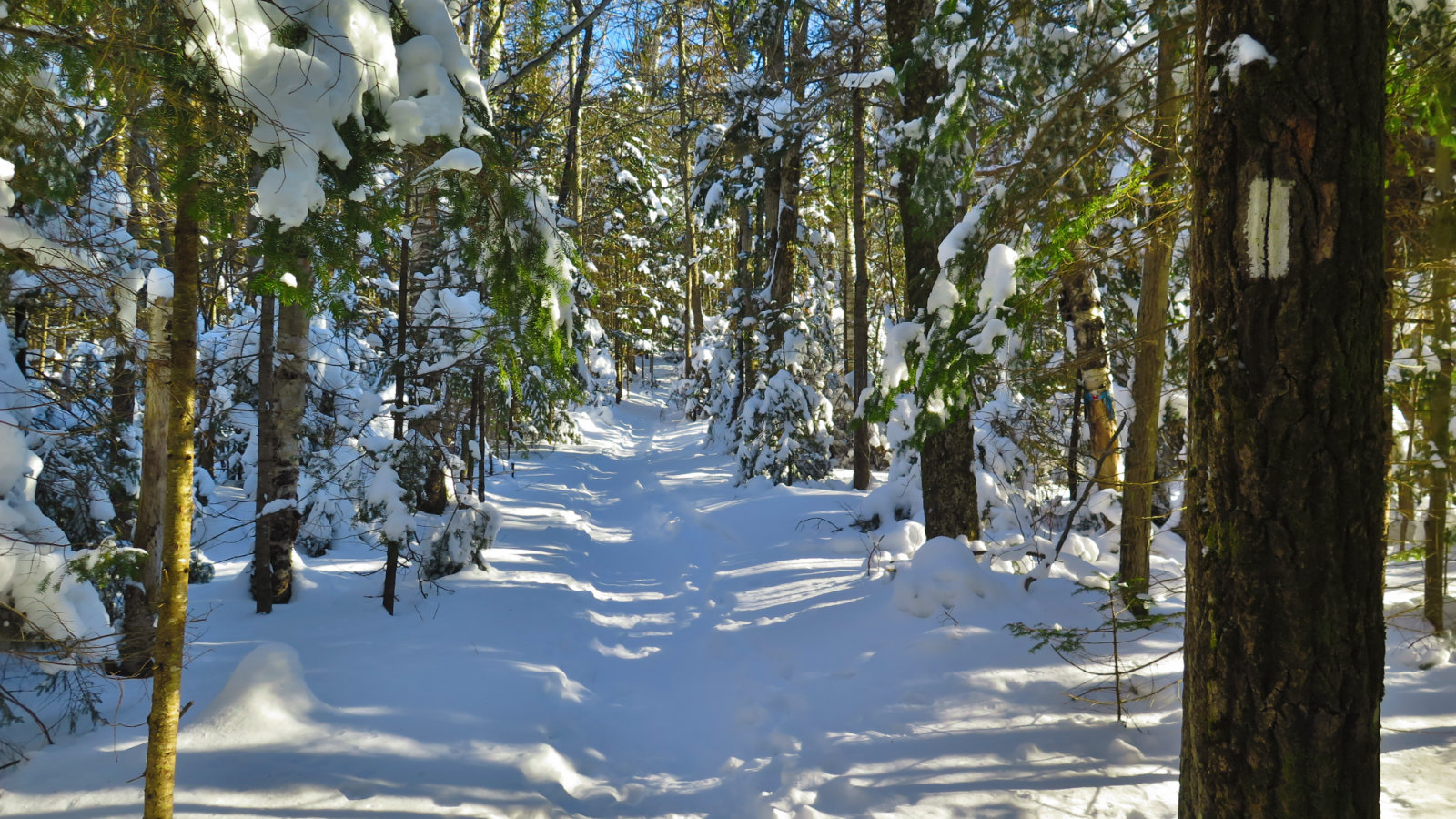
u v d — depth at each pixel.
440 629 6.60
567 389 4.18
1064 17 5.17
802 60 12.36
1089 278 7.57
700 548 10.88
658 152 29.72
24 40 2.67
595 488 17.36
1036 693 4.84
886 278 19.89
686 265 32.81
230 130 2.65
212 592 7.76
